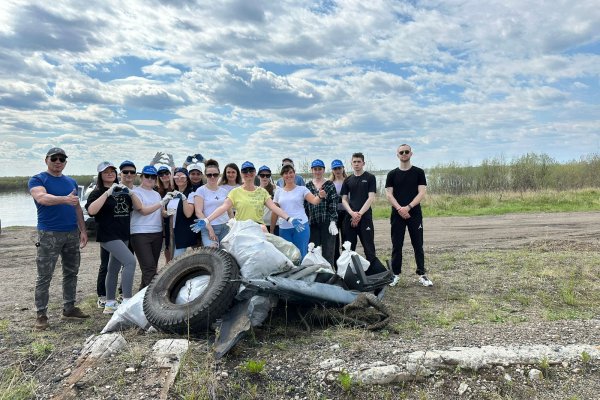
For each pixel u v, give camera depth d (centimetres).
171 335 464
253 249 502
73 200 512
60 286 771
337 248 793
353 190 748
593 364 395
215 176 635
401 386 373
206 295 455
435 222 1641
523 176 2789
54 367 407
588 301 614
